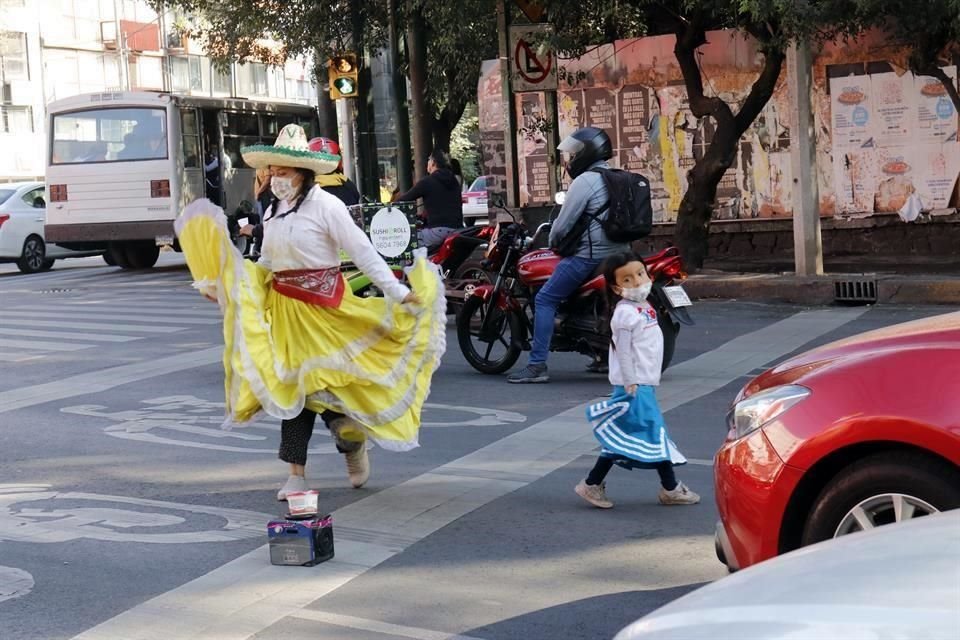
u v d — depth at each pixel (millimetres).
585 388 13195
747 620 3490
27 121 66250
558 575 7320
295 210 8562
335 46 30875
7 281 30547
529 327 14172
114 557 7840
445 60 29266
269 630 6566
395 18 28031
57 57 67938
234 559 7770
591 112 27953
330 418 8977
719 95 26625
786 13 18172
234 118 33906
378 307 8695
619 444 8445
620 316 8414
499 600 6930
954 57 24031
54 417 12391
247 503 9070
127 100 31469
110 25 70500
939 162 24531
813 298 19906
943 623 3213
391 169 42812
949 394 5523
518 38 22703
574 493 9094
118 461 10477
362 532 8273
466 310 14352
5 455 10789
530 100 28641
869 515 5758
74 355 16562
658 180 27516
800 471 5836
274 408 8438
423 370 8906
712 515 8445
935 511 5531
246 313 8469
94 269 34438
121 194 31625
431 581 7273
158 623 6695
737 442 6156
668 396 12531
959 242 24547
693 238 23016
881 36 24500
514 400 12672
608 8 22375
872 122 24938
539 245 14562
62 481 9844
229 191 33469
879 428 5613
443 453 10453
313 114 37938
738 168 26531
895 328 6410
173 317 20469
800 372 6152
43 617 6820
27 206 34031
